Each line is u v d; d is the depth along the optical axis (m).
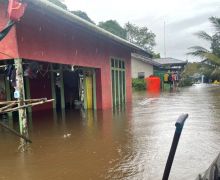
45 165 6.44
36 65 11.53
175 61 44.84
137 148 7.59
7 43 8.56
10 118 13.13
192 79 48.88
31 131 10.14
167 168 2.13
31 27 9.21
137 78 36.88
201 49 30.56
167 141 8.21
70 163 6.54
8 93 13.04
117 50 17.89
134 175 5.70
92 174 5.83
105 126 10.76
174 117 12.46
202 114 13.12
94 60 14.47
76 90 17.70
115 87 17.58
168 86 37.41
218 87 37.75
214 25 28.98
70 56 11.95
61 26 11.19
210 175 2.90
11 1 7.64
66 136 9.23
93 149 7.63
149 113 13.95
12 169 6.23
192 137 8.54
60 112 14.95
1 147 8.05
